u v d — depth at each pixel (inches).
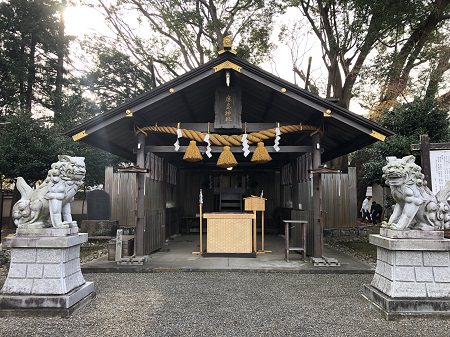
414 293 153.2
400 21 432.8
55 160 521.7
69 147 543.2
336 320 150.0
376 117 491.2
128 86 703.1
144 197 279.3
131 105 251.6
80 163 172.4
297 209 341.7
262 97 289.4
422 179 164.4
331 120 262.1
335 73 550.6
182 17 623.5
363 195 625.6
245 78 260.7
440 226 161.3
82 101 677.3
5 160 496.4
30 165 499.5
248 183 517.0
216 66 248.5
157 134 327.3
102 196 465.4
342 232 466.3
